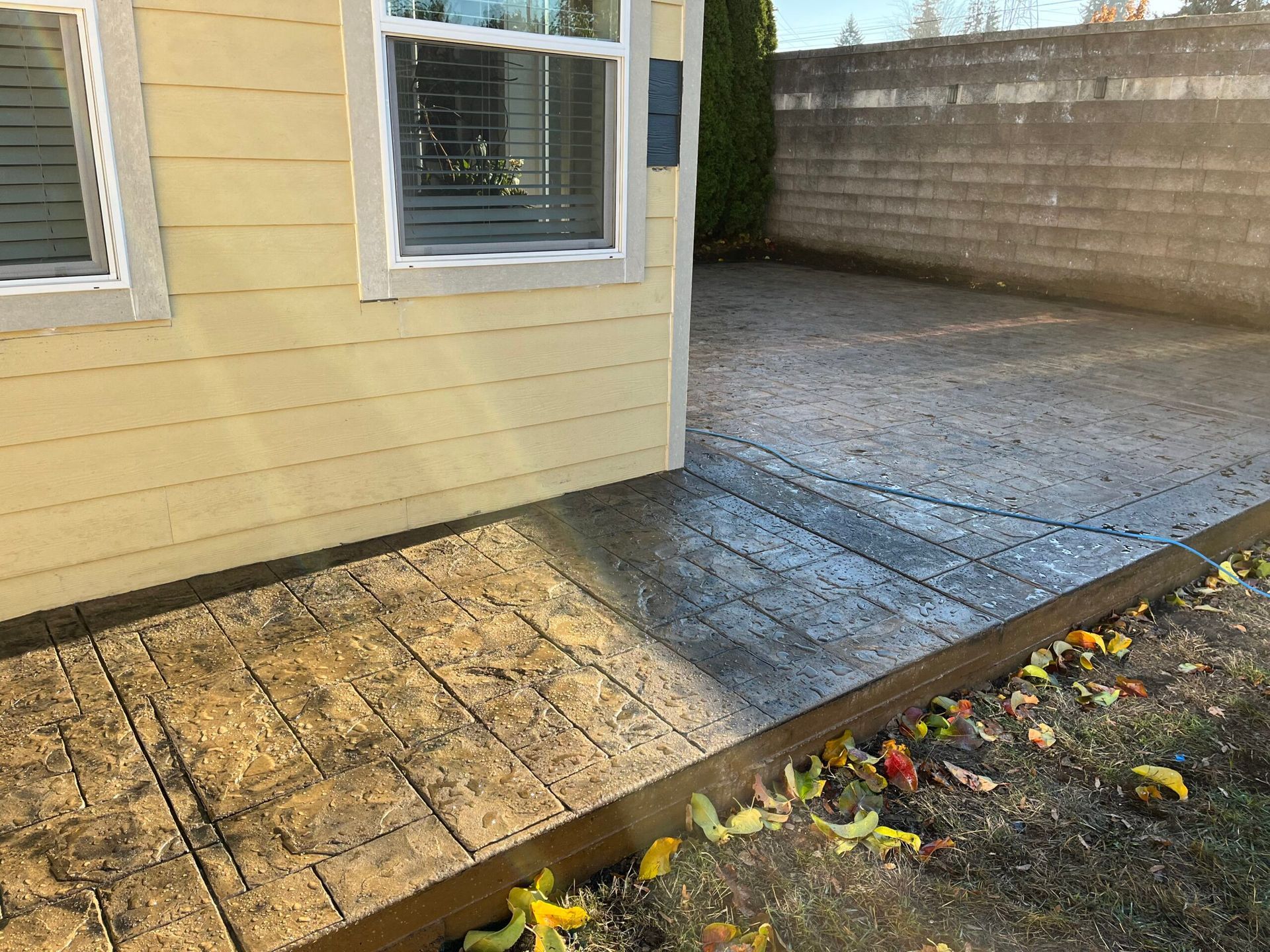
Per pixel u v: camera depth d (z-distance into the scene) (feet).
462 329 10.87
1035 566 10.80
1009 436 15.64
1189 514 12.42
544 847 6.47
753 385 18.71
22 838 6.21
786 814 7.62
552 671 8.34
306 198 9.46
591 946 6.35
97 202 8.46
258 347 9.58
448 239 10.65
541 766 7.06
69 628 8.82
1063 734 8.97
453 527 11.37
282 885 5.88
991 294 30.96
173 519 9.60
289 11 8.93
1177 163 26.21
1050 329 24.98
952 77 31.48
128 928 5.53
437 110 10.14
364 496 10.78
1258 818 7.93
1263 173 24.44
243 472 9.87
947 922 6.74
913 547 11.21
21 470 8.61
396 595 9.64
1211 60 24.95
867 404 17.43
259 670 8.21
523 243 11.13
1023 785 8.26
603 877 6.94
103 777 6.82
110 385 8.85
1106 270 28.55
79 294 8.43
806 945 6.49
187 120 8.66
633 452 13.03
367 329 10.21
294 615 9.18
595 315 11.90
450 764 7.06
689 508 12.17
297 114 9.21
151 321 8.91
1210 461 14.56
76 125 8.23
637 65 11.18
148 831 6.31
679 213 12.20
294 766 6.99
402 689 8.00
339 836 6.31
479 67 10.28
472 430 11.36
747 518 11.89
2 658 8.30
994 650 9.56
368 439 10.59
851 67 34.71
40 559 8.94
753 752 7.60
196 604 9.33
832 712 8.14
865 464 14.07
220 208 9.02
